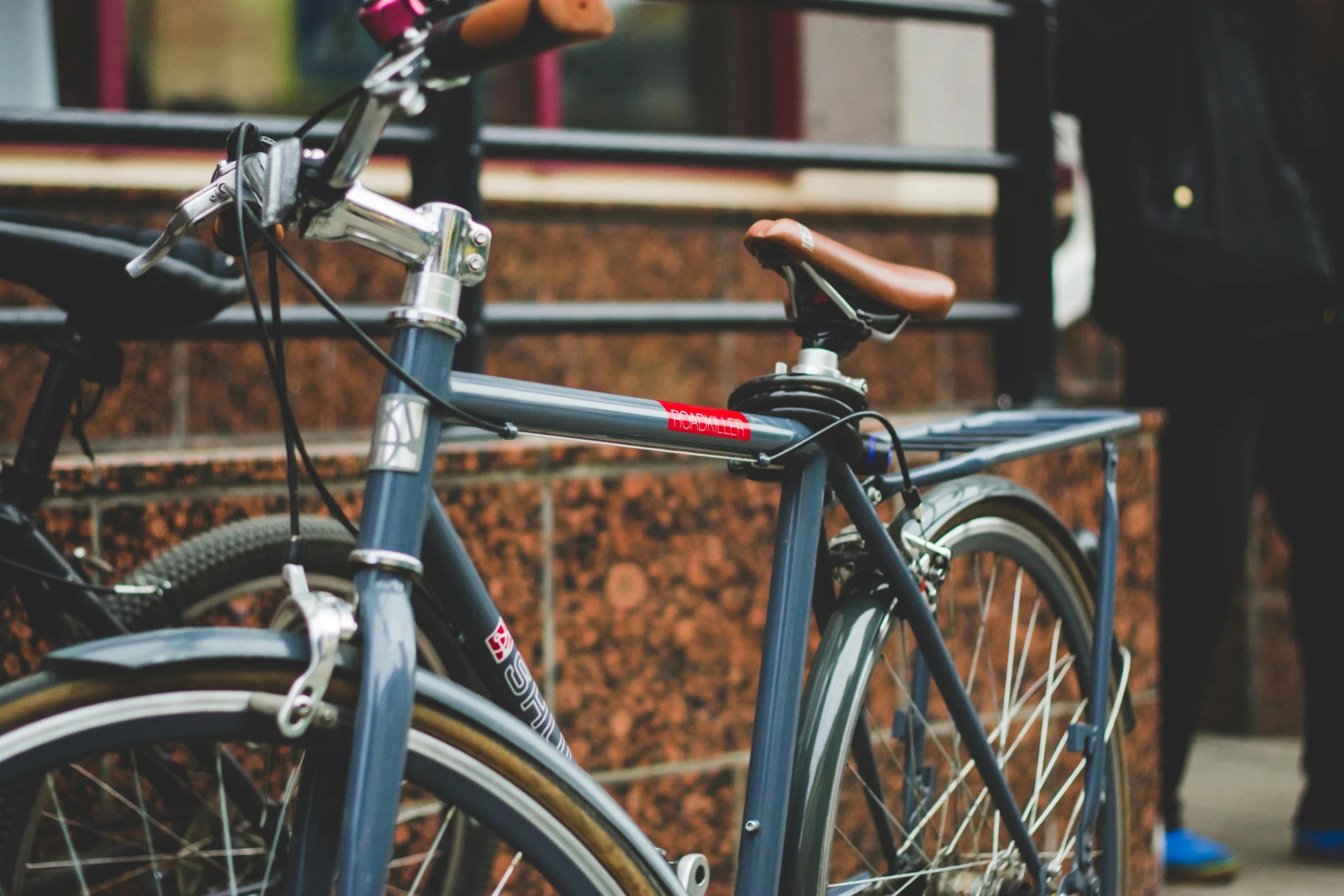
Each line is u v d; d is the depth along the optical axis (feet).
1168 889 10.98
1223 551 11.15
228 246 4.50
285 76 15.43
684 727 8.79
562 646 8.41
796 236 5.39
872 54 17.79
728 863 8.96
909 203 17.20
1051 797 9.26
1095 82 10.59
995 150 11.13
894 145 17.80
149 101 14.85
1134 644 10.25
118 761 6.19
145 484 7.39
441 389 4.35
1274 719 16.06
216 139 8.37
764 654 5.53
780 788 5.39
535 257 14.82
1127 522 10.23
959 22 10.71
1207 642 11.25
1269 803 13.35
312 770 4.15
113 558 7.34
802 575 5.55
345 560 6.84
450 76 3.92
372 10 3.86
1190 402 11.14
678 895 4.71
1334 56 10.84
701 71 17.63
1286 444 11.78
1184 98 10.46
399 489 4.23
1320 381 11.39
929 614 6.13
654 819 8.72
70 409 5.91
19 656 6.94
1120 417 7.25
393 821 3.98
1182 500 11.25
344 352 13.24
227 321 8.18
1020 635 9.74
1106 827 7.39
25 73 13.78
